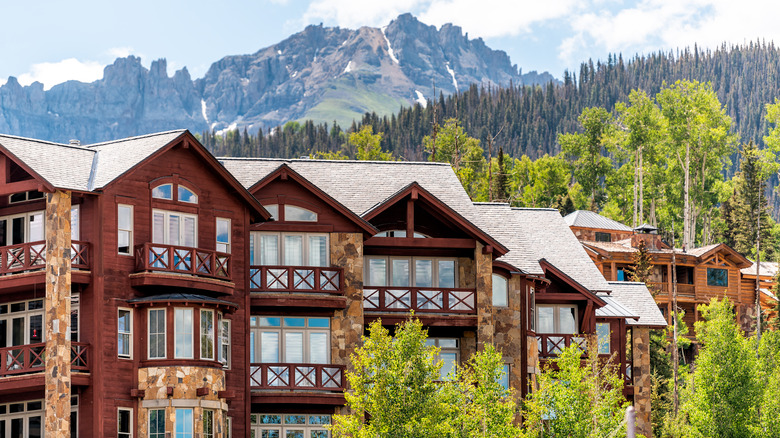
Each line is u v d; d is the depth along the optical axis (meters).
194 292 48.12
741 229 141.00
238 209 51.00
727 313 67.62
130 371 45.62
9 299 47.25
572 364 52.53
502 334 56.72
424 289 54.41
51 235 44.66
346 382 51.84
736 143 148.12
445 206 54.72
